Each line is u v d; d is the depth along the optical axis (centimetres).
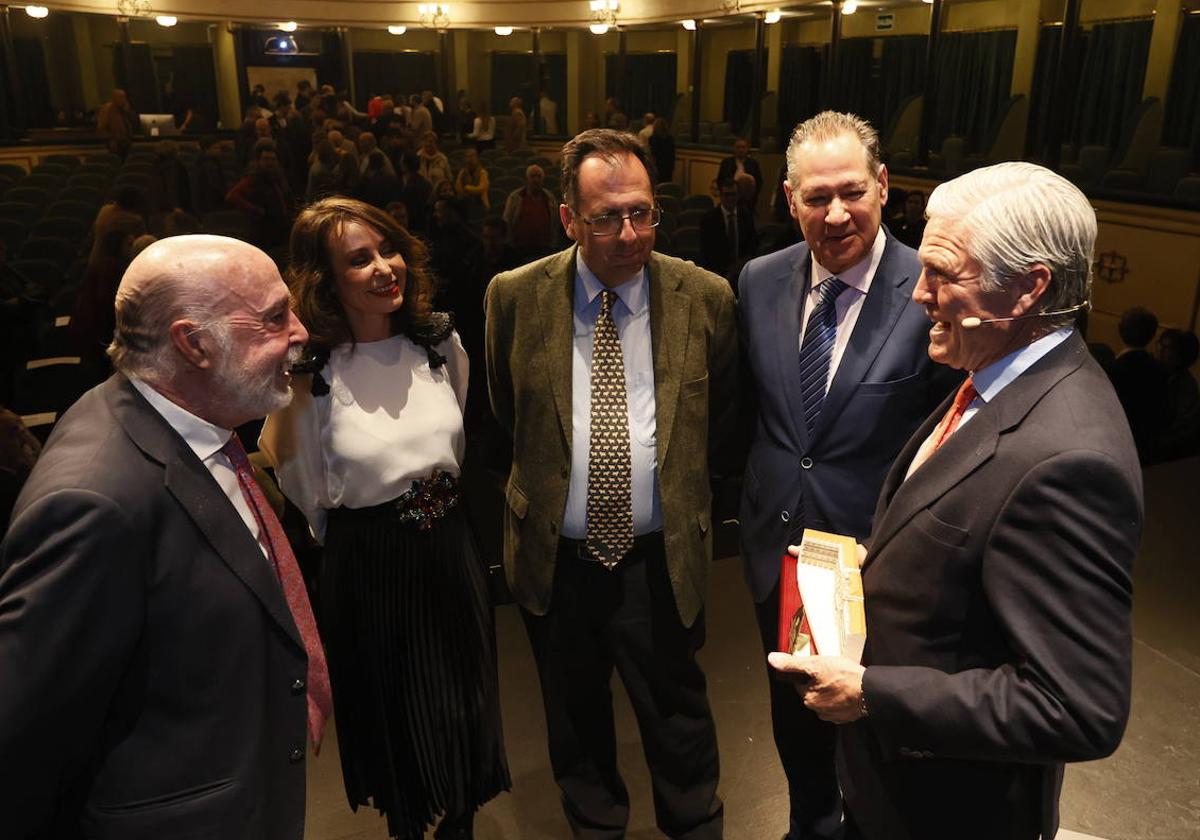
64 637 107
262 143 1002
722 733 239
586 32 1655
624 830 200
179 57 1672
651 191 169
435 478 177
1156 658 264
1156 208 636
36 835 120
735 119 1377
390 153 1098
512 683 262
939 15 936
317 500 176
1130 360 426
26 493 113
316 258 166
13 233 823
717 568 321
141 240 448
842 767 142
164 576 117
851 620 129
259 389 125
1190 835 204
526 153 1411
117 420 120
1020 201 110
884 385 174
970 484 114
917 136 1030
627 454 179
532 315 182
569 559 187
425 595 176
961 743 111
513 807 218
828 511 179
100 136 1368
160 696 119
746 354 192
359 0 1554
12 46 1314
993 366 119
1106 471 103
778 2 1140
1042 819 123
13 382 480
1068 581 103
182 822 120
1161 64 761
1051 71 866
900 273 175
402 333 176
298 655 130
